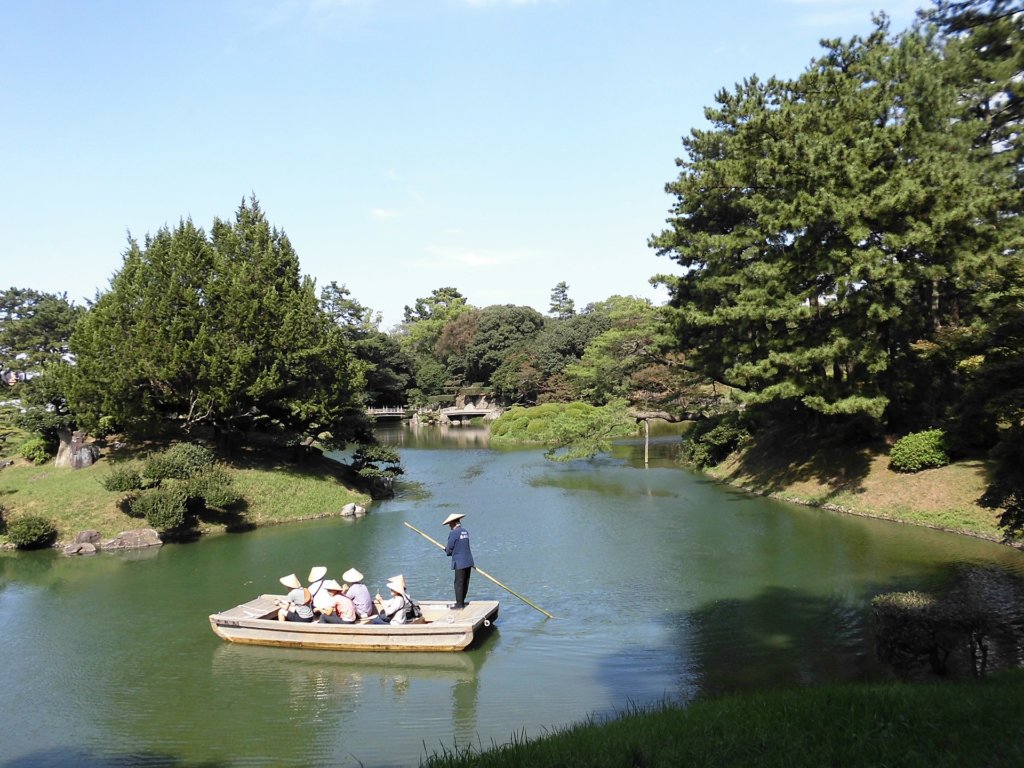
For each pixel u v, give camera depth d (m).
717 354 33.19
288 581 14.97
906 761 6.09
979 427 15.55
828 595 16.47
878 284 24.08
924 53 24.30
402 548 23.09
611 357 48.12
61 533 24.20
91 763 9.93
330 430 34.56
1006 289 19.27
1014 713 6.96
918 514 23.58
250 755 9.96
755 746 6.75
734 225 33.59
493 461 48.03
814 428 33.53
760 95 32.88
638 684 11.89
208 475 26.31
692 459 42.44
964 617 10.49
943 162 23.84
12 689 12.55
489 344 94.88
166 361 28.67
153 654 14.12
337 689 12.20
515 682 12.23
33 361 52.75
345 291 80.44
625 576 18.92
